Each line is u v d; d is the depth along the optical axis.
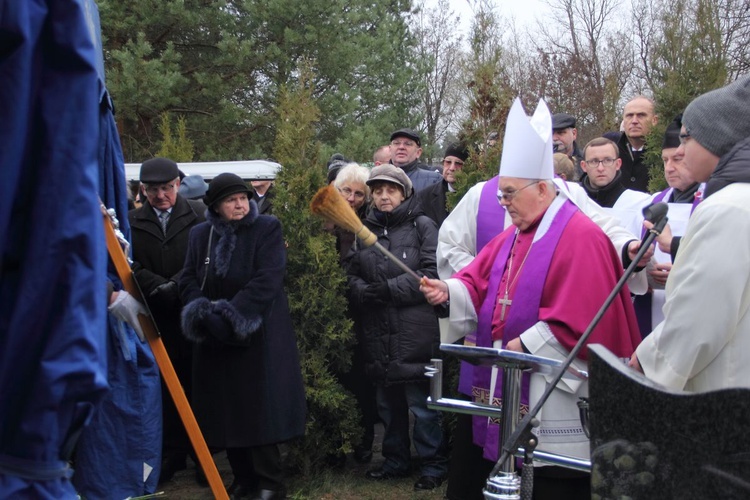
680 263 2.46
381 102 15.50
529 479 2.44
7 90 1.49
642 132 5.93
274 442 4.59
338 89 14.07
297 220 5.13
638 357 2.57
